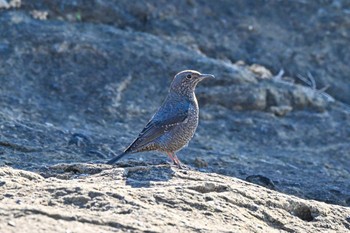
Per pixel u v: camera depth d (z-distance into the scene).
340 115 20.12
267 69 21.81
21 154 14.62
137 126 17.98
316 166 16.84
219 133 18.36
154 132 13.05
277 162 16.67
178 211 10.28
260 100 19.70
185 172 12.21
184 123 13.21
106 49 20.08
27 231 8.90
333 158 17.83
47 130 16.12
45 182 11.28
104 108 18.34
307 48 22.84
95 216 9.62
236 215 10.52
